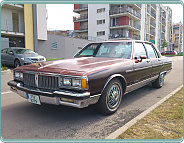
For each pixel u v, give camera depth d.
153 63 4.61
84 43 27.98
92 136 2.37
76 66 2.93
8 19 17.34
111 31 35.75
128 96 4.47
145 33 42.28
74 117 3.04
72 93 2.50
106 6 34.44
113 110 3.15
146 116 2.88
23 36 17.86
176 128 2.47
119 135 2.28
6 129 2.59
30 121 2.88
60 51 22.66
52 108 3.52
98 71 2.77
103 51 4.09
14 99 4.17
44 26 19.36
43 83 2.84
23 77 3.17
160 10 54.12
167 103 3.51
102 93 2.86
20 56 9.88
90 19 36.81
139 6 38.84
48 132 2.49
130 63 3.54
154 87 5.39
